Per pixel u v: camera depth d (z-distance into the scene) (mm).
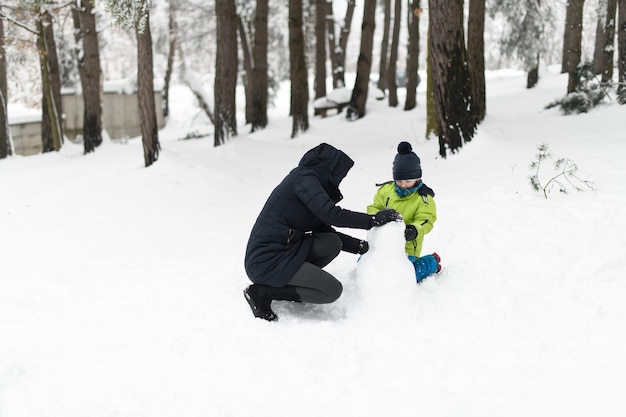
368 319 3660
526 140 8758
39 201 8672
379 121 17703
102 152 15211
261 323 3816
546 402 2762
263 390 3084
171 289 4539
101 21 24406
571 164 6395
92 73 15758
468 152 8430
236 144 12781
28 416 2967
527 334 3375
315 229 4082
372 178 8703
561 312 3555
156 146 10703
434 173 7832
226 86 13344
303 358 3346
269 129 19250
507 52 21766
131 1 8898
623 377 2855
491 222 4895
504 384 2945
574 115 11625
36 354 3541
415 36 19750
